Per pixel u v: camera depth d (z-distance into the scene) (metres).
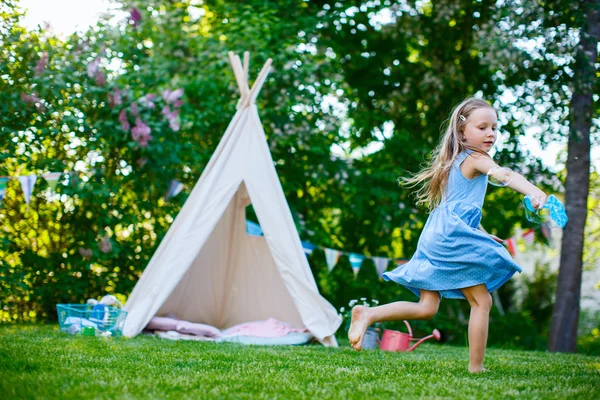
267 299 6.11
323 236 8.66
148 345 4.18
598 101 7.35
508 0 6.90
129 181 6.96
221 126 8.00
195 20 8.95
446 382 2.83
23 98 6.02
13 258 6.77
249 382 2.66
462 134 3.21
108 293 7.07
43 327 5.73
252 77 7.91
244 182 5.49
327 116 8.42
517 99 7.22
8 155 6.02
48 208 6.80
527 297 10.05
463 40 8.29
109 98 6.51
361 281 8.61
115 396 2.27
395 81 9.15
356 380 2.83
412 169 8.88
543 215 2.75
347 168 8.39
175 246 5.27
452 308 8.55
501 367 3.55
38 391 2.33
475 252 3.00
